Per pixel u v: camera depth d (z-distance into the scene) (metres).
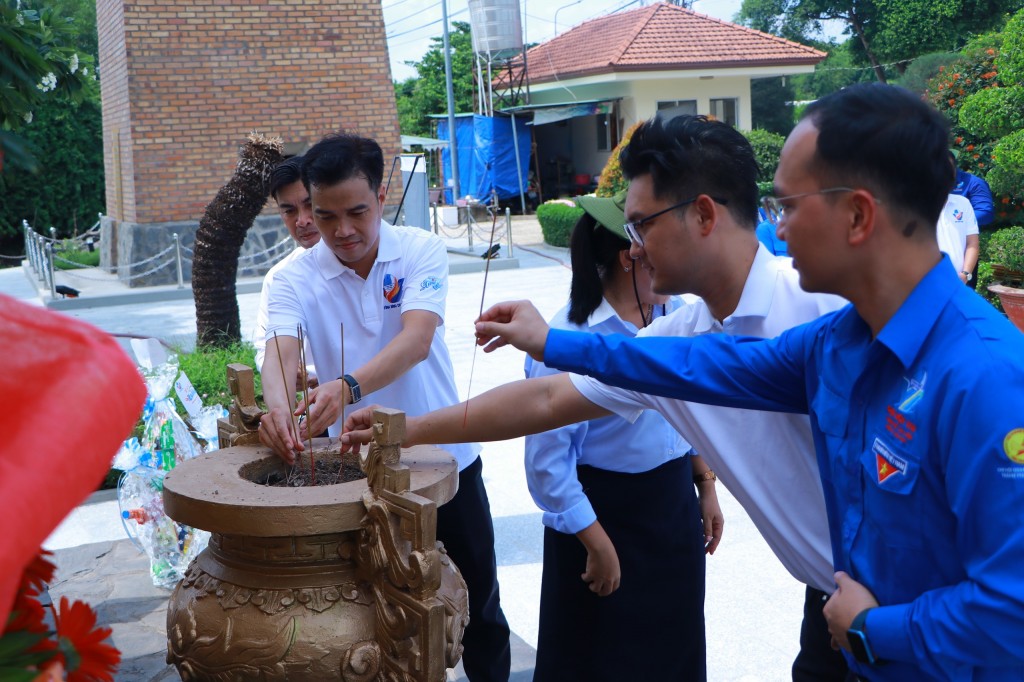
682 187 1.87
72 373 0.85
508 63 24.86
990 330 1.30
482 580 2.87
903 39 24.31
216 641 1.79
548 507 2.41
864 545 1.44
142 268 14.39
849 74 30.52
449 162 26.89
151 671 3.00
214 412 4.21
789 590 3.85
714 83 22.62
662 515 2.51
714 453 1.94
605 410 1.99
